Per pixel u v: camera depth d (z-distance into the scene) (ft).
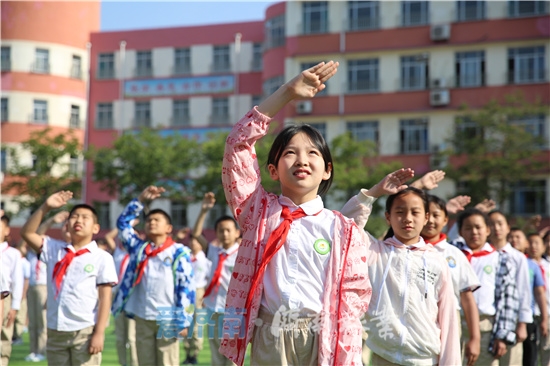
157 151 93.86
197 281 36.01
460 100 93.86
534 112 84.89
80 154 100.63
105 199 114.73
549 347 29.30
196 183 93.25
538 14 91.40
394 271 15.97
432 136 95.04
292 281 10.93
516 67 92.38
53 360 21.07
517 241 29.01
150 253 24.90
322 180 11.91
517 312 22.00
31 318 35.55
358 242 11.50
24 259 35.40
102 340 20.92
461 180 87.61
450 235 26.20
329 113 98.84
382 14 97.50
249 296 10.99
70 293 20.98
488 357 21.94
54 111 111.86
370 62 98.17
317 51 99.19
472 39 93.66
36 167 99.86
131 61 116.88
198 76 114.73
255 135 11.33
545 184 90.17
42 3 112.16
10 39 110.32
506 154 84.58
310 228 11.25
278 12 105.19
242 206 11.43
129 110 116.37
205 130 113.80
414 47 95.71
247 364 29.96
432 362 15.76
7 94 109.70
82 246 21.61
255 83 112.78
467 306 18.45
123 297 24.82
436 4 95.55
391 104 96.73
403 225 16.16
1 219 30.81
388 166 86.69
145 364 24.49
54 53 112.47
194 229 29.78
